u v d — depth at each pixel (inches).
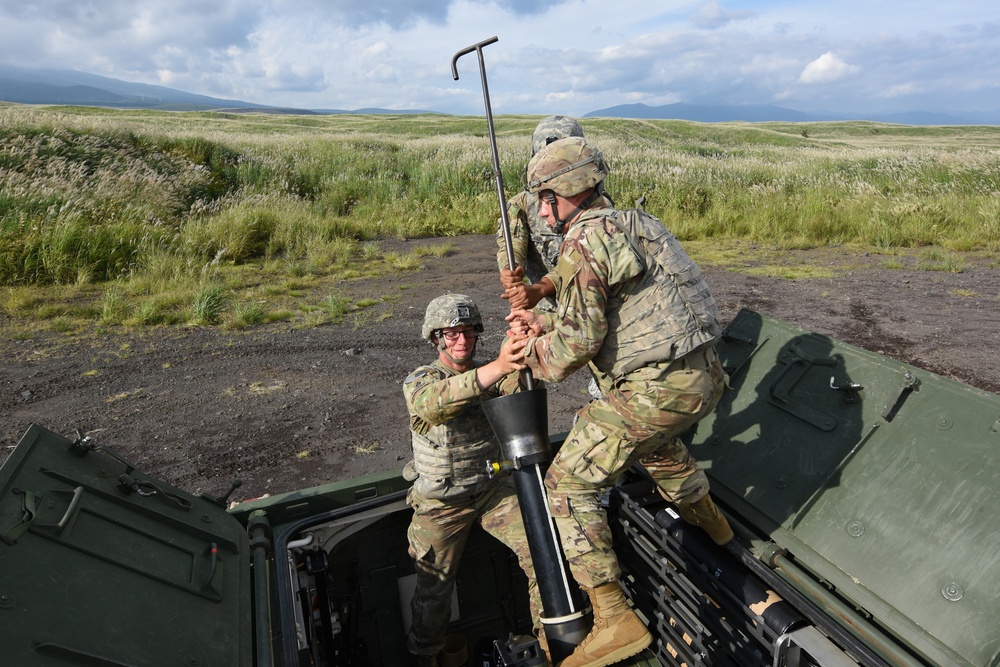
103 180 549.6
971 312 350.9
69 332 338.3
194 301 372.8
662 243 79.8
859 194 653.9
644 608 100.3
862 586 76.2
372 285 424.2
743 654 79.6
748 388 103.9
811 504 86.1
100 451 79.0
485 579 123.3
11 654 49.2
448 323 94.7
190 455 223.9
